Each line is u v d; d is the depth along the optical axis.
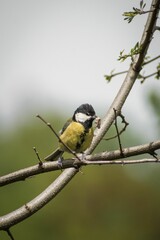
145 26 7.19
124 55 6.11
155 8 6.18
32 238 15.22
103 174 15.95
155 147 5.53
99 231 15.77
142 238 15.88
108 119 7.07
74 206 15.80
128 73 7.14
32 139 16.92
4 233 14.77
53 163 5.77
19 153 16.67
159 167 15.38
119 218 15.83
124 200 15.88
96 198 15.91
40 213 15.51
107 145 13.84
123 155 5.66
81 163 5.62
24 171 5.81
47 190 6.17
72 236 15.70
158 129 8.66
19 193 15.34
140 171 15.67
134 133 13.43
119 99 7.04
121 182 15.90
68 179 6.26
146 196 15.80
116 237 15.84
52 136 17.02
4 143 16.98
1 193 15.38
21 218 5.90
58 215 15.67
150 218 15.91
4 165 16.61
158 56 7.04
